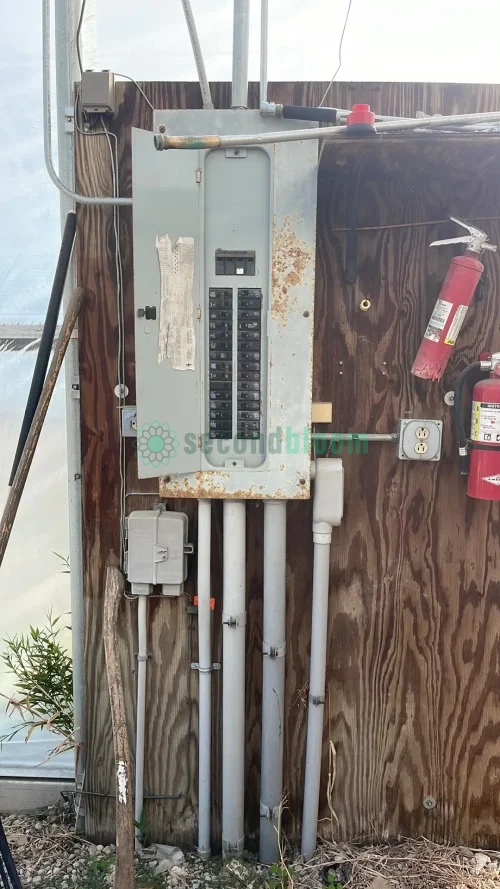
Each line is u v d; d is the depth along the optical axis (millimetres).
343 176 1205
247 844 1396
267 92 1217
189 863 1337
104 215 1244
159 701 1371
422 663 1352
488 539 1313
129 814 1064
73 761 1554
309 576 1328
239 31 1144
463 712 1361
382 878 1267
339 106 1217
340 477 1230
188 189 1135
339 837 1396
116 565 1335
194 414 1195
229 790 1310
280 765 1321
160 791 1391
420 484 1303
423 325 1259
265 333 1186
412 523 1314
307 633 1344
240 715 1303
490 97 1209
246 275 1170
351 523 1318
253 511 1316
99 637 1354
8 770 1550
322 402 1274
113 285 1263
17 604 1536
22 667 1499
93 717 1371
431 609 1337
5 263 1431
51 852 1368
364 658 1354
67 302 1277
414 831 1394
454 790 1378
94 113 1211
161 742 1379
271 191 1136
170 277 1146
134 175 1079
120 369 1284
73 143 1253
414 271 1248
